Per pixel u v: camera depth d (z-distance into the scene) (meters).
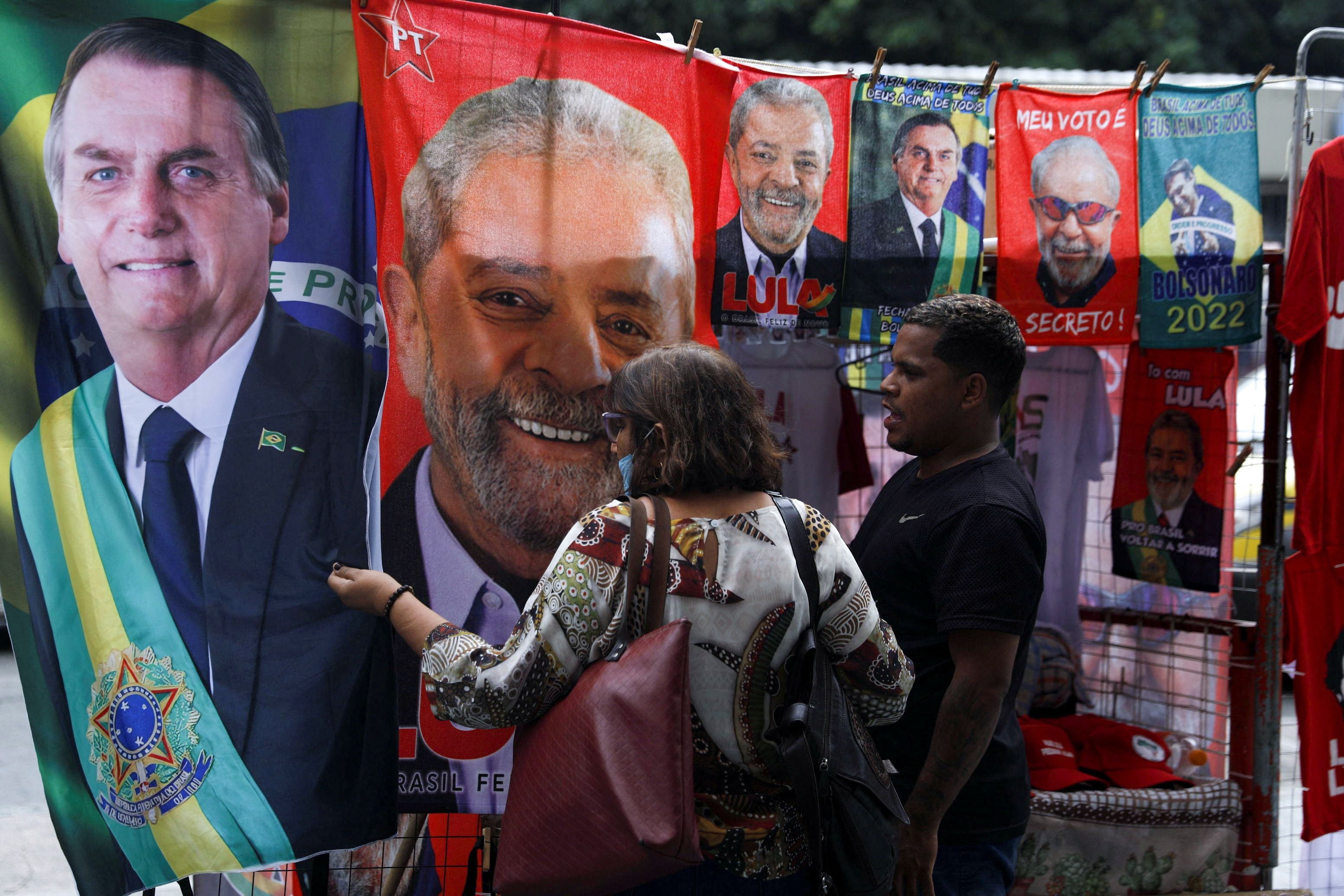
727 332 3.60
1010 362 2.09
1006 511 1.93
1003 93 2.85
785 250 2.62
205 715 2.01
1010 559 1.91
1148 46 11.32
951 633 1.94
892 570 2.08
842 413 3.71
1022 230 2.87
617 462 2.36
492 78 2.23
